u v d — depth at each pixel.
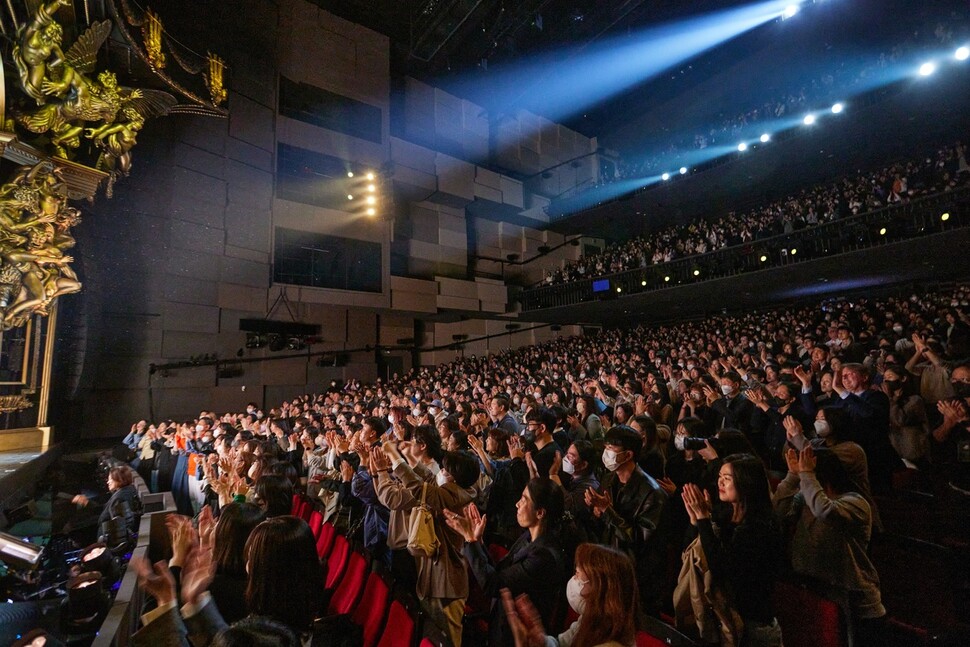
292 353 15.04
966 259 11.77
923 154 15.07
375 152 17.42
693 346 11.73
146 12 6.41
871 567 2.31
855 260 11.98
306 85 16.25
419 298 18.34
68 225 5.90
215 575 2.17
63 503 6.96
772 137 15.98
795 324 11.73
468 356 21.16
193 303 12.85
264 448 4.61
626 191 20.81
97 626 2.86
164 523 4.50
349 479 4.37
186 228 12.82
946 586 2.77
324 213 16.02
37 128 5.33
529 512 2.26
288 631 1.43
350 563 3.38
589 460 3.14
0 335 7.20
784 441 4.20
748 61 19.78
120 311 11.52
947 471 3.40
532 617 1.47
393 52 19.02
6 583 3.52
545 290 20.17
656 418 4.75
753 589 2.05
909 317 9.38
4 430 7.49
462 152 21.03
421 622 2.21
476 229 22.20
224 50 13.83
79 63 5.48
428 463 3.69
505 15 16.44
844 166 16.47
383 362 18.16
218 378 13.26
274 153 14.99
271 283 14.67
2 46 4.96
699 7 16.83
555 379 10.21
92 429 10.93
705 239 15.60
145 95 6.58
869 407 3.59
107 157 6.16
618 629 1.36
